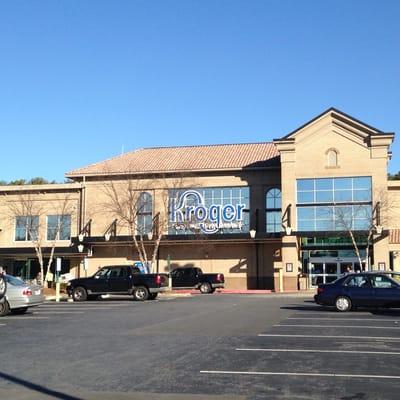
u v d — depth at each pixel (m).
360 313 21.03
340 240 43.66
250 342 13.37
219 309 23.25
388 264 41.25
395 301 21.16
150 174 47.50
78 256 49.03
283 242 42.81
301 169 43.50
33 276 50.28
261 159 47.47
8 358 11.62
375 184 42.16
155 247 44.88
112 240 46.34
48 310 23.84
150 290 30.70
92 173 48.88
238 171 46.56
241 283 45.72
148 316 20.30
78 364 10.84
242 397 8.16
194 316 20.09
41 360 11.34
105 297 35.09
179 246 47.25
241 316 19.94
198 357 11.39
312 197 43.16
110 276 31.20
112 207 47.94
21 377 9.74
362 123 42.59
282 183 43.56
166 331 15.66
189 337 14.35
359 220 42.19
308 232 42.19
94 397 8.27
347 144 43.06
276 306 24.80
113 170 48.44
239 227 45.69
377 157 42.41
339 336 14.33
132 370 10.17
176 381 9.24
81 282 31.52
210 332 15.33
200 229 45.78
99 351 12.33
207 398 8.13
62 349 12.70
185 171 46.91
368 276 21.84
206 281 39.94
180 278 40.44
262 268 45.53
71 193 49.75
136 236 46.09
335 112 43.22
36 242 48.41
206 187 46.91
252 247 45.94
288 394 8.33
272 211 45.72
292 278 42.28
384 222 41.75
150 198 47.50
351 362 10.74
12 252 48.31
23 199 49.75
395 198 44.88
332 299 21.94
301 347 12.57
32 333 15.67
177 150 52.56
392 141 42.66
